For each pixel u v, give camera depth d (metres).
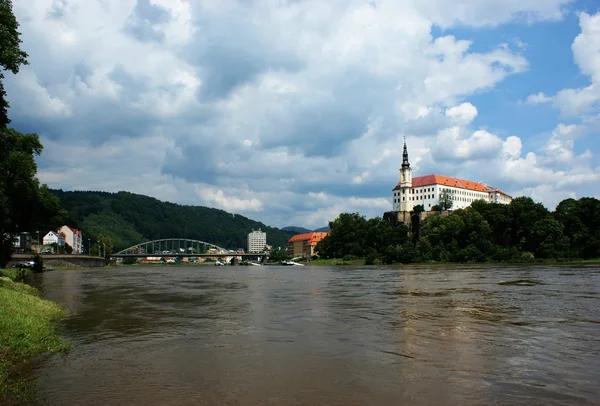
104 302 38.22
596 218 150.25
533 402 12.18
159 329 23.94
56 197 66.50
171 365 16.28
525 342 19.59
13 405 12.21
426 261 169.38
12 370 15.74
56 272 114.81
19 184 51.91
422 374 14.80
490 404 12.05
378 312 29.73
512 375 14.62
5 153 49.38
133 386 13.77
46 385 13.95
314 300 38.78
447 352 17.86
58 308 31.81
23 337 19.59
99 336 22.02
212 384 13.91
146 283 67.81
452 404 12.05
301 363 16.34
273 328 23.92
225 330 23.45
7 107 43.34
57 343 19.84
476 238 163.62
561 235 149.38
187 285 62.59
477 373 14.88
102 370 15.67
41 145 52.56
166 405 12.07
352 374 14.86
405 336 21.14
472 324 24.30
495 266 117.88
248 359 17.05
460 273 82.31
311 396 12.73
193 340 20.86
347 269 131.75
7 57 36.47
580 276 66.94
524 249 157.25
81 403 12.31
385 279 70.25
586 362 16.20
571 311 29.08
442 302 35.03
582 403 12.12
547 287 47.75
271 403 12.18
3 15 36.66
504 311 29.33
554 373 14.86
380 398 12.53
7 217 57.31
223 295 45.16
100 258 197.38
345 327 23.91
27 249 150.50
